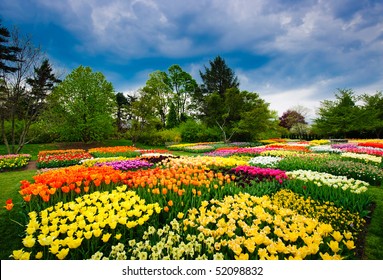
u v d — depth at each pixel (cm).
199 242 295
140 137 3173
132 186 520
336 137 3462
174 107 4278
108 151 1788
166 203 423
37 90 1981
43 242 269
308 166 890
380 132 3180
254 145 2769
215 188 507
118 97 4800
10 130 2522
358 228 413
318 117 3525
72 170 627
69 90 2634
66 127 2566
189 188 500
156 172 614
